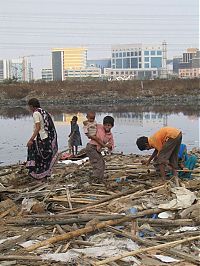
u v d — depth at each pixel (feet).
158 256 18.79
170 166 30.42
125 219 22.44
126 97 215.10
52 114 146.72
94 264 17.84
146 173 32.50
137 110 159.63
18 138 88.07
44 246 19.93
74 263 18.10
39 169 30.96
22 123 119.75
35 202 26.25
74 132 53.47
